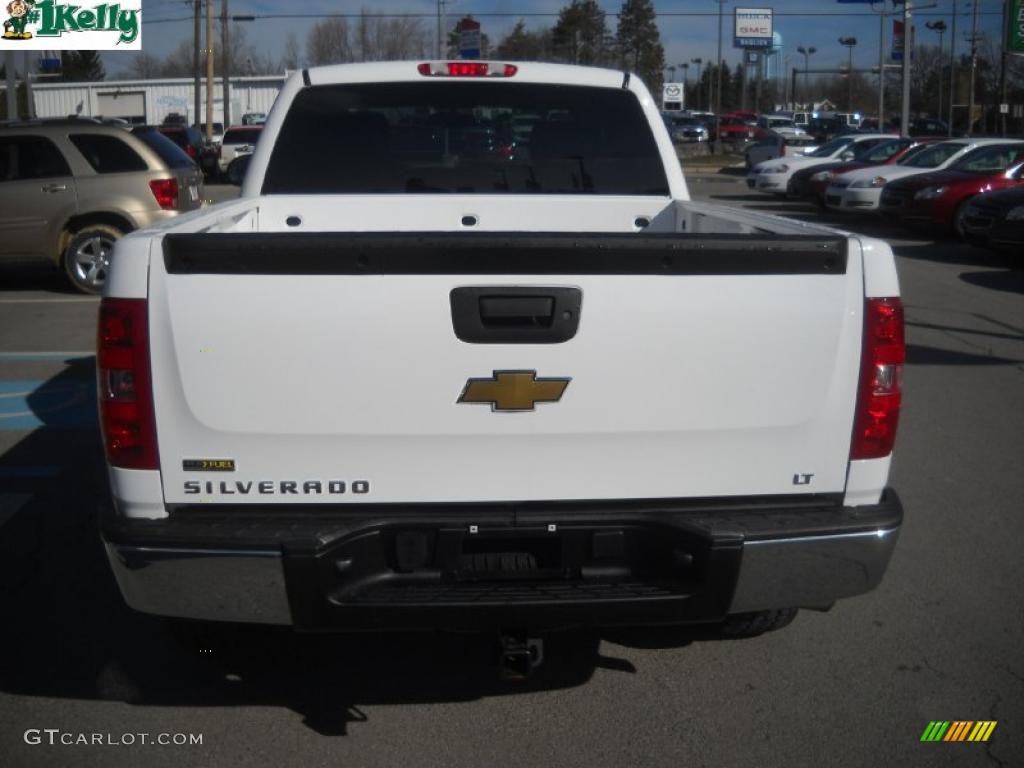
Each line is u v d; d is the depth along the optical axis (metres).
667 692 3.86
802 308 3.09
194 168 13.31
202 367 3.00
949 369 8.84
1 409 7.67
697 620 3.21
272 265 2.95
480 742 3.55
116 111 51.94
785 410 3.14
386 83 5.34
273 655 4.12
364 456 3.10
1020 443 6.81
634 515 3.18
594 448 3.14
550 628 3.19
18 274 14.30
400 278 2.98
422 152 5.41
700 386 3.10
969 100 54.94
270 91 53.44
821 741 3.55
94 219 12.15
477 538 3.18
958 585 4.73
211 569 3.05
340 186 5.39
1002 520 5.49
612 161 5.48
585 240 2.97
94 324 10.73
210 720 3.69
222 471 3.08
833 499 3.26
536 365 3.05
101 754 3.48
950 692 3.85
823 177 22.19
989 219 14.77
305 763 3.44
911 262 15.26
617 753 3.49
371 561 3.16
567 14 56.62
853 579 3.22
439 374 3.03
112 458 3.06
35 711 3.75
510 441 3.11
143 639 4.28
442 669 4.04
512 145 5.44
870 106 100.19
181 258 2.95
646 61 65.12
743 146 53.41
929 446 6.74
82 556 5.07
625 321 3.04
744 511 3.23
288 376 3.01
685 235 3.05
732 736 3.58
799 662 4.07
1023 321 10.85
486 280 2.99
